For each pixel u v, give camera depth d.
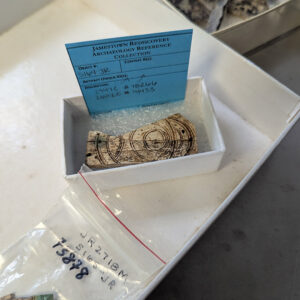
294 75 0.28
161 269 0.16
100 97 0.20
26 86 0.25
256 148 0.21
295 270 0.27
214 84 0.23
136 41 0.16
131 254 0.17
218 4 0.27
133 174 0.17
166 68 0.18
